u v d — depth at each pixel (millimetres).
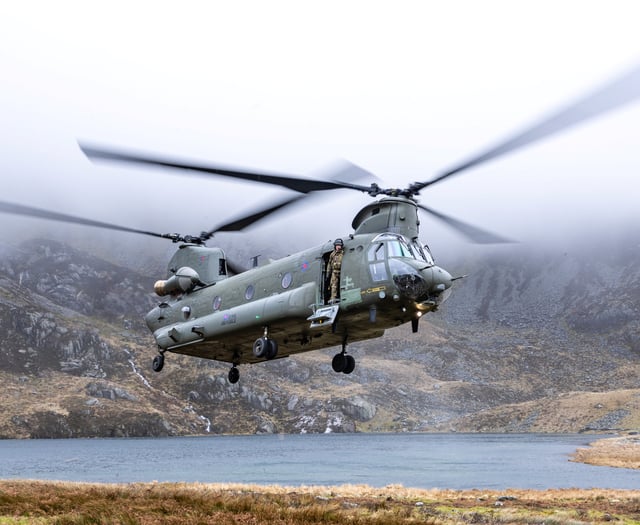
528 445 152125
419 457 107938
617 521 22781
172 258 30141
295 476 66250
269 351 23547
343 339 24422
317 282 22531
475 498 31531
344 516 19453
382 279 21094
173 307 28766
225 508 20688
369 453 124250
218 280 28188
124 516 16766
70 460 108375
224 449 151000
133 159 18844
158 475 69812
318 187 21562
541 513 24984
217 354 27812
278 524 17453
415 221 22516
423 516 21891
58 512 18938
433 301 21703
